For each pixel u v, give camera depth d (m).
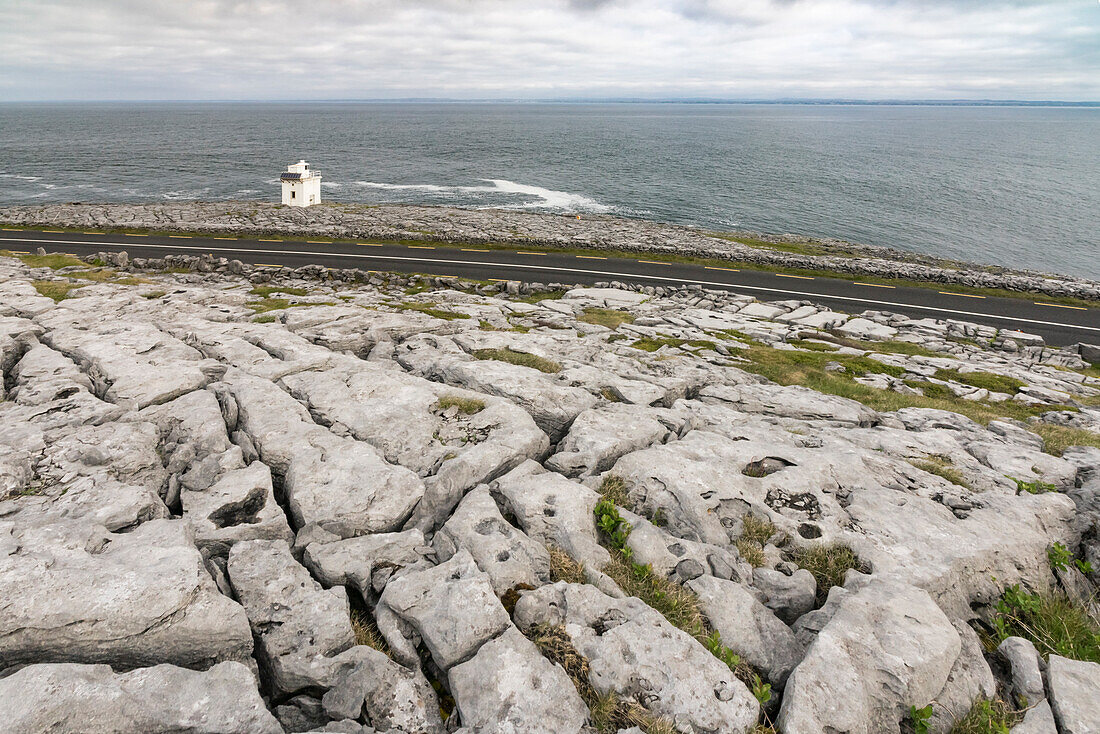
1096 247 71.50
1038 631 7.86
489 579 7.00
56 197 85.69
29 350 14.33
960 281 42.69
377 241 49.38
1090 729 5.95
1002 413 20.02
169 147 158.12
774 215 84.06
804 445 12.70
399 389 12.72
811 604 7.87
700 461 10.70
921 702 6.12
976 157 165.38
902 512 9.64
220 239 48.56
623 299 35.69
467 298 32.97
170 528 7.28
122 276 32.47
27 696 4.73
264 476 9.04
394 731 5.52
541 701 5.64
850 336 31.75
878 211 87.56
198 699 5.12
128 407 11.13
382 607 6.80
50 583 5.80
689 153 161.00
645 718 5.65
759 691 6.14
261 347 16.22
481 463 9.71
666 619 6.89
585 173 119.62
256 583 6.87
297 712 5.82
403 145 173.38
